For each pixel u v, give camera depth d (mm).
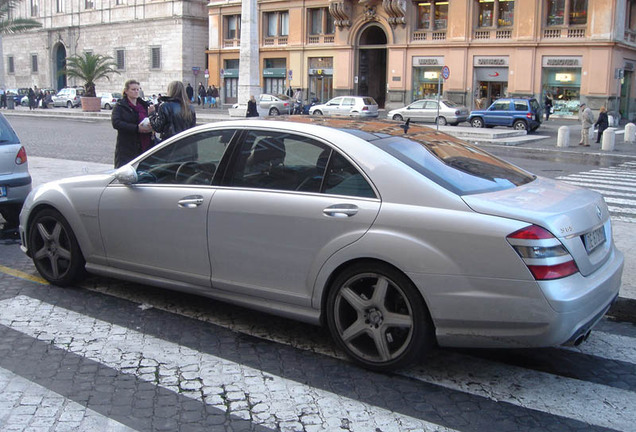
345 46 45312
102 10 60938
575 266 3674
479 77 40562
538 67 38094
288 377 4020
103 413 3518
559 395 3869
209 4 52531
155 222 4895
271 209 4305
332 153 4234
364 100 36719
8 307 5219
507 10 39125
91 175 5504
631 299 5266
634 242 7438
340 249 4012
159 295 5590
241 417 3502
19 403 3609
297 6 47406
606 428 3492
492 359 4383
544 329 3541
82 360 4215
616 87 37000
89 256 5402
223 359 4277
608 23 35469
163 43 56344
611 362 4402
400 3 41844
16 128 29141
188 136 4969
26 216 5797
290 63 48688
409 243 3785
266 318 5074
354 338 4133
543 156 20453
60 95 53688
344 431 3377
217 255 4586
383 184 3988
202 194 4664
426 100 34750
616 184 13719
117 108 7578
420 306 3828
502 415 3598
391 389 3879
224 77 52875
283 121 4617
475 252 3635
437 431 3396
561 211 3771
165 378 3973
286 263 4273
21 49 70000
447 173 4125
